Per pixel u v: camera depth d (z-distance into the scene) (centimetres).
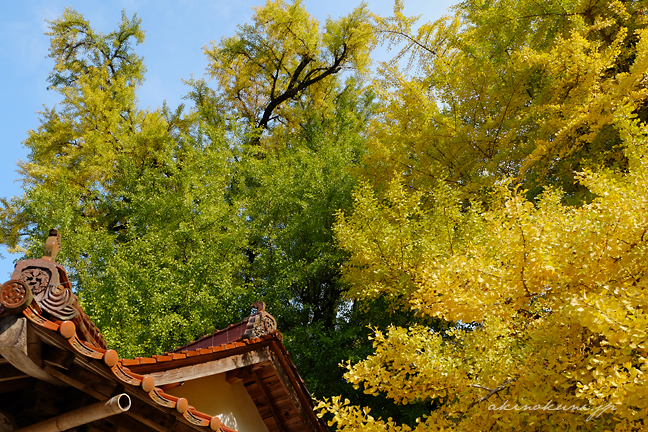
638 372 324
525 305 469
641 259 415
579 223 437
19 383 252
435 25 980
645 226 399
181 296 995
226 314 1016
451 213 762
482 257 512
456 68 944
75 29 1762
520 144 952
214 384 469
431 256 705
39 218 1079
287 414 528
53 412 260
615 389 337
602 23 865
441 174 872
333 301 1255
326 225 1202
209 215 1153
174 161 1316
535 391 406
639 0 967
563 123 842
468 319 460
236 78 2006
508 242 447
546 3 1013
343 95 1978
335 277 1153
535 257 432
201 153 1345
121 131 1572
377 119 1089
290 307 1134
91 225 1432
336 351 958
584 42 809
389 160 1022
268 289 1054
